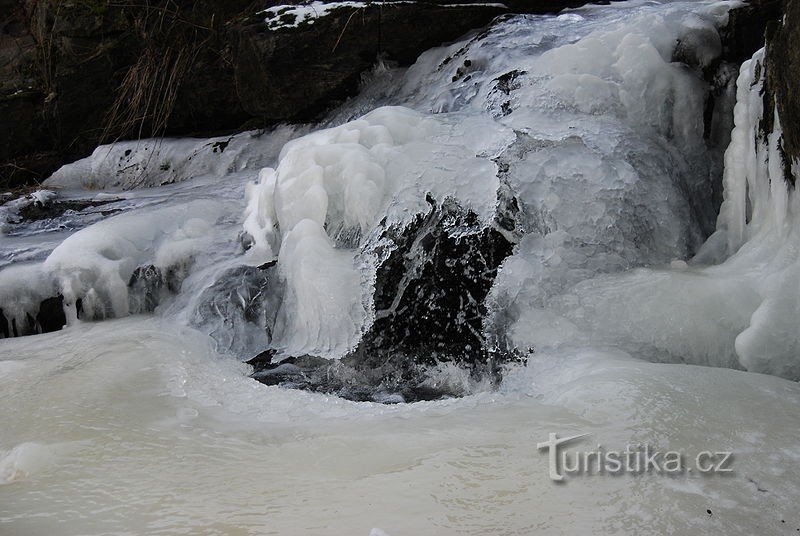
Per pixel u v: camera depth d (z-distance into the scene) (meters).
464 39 6.95
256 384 4.33
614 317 4.39
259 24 7.21
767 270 4.25
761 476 2.84
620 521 2.59
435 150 5.08
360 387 4.71
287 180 5.23
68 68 8.91
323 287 4.83
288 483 2.97
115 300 5.41
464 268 4.80
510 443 3.22
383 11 6.92
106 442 3.43
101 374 4.32
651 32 5.60
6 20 10.32
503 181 4.88
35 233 6.48
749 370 3.98
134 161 8.16
